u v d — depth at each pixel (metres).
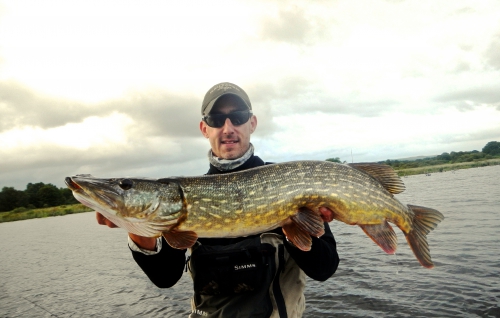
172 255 0.88
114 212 0.81
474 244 2.48
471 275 1.88
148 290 2.47
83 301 2.37
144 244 0.84
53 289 2.80
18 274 3.59
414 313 1.53
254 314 0.83
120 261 3.69
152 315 1.98
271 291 0.87
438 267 2.08
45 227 10.77
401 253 2.51
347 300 1.78
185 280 2.63
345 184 0.90
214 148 1.04
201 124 1.13
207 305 0.88
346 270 2.28
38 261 4.29
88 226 9.63
